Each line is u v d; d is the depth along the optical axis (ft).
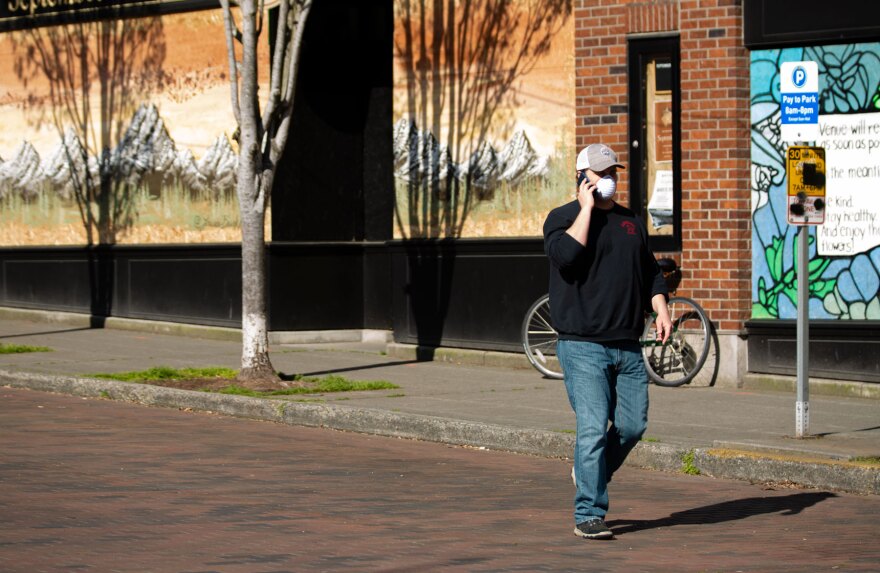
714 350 64.49
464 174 75.20
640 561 33.12
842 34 61.26
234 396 59.21
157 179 89.10
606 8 67.46
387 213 83.66
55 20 93.91
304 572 31.42
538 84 71.67
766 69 63.62
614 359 34.94
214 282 85.92
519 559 33.09
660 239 66.90
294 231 82.64
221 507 38.99
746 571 32.22
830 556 33.88
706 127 64.34
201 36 85.97
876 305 61.36
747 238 64.18
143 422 56.18
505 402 58.65
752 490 43.47
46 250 96.12
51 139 95.50
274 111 63.36
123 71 90.58
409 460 48.24
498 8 73.26
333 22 82.99
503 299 73.31
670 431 50.88
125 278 91.35
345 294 84.28
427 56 76.64
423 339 77.00
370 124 83.97
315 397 59.72
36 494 40.24
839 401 60.03
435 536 35.63
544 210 71.87
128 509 38.42
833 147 62.08
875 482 42.63
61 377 65.57
